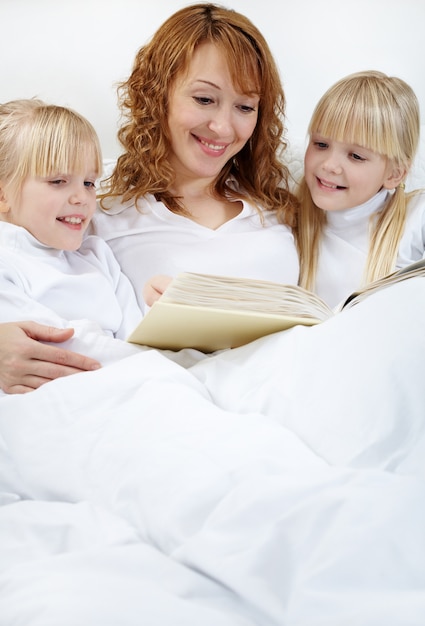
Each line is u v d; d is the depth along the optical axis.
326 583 0.62
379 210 1.54
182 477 0.75
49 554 0.72
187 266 1.43
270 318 1.03
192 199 1.53
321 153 1.48
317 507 0.67
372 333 0.90
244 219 1.52
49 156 1.23
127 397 0.94
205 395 0.99
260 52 1.44
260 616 0.62
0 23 1.76
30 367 1.06
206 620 0.57
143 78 1.45
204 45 1.38
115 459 0.83
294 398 0.92
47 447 0.90
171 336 1.11
